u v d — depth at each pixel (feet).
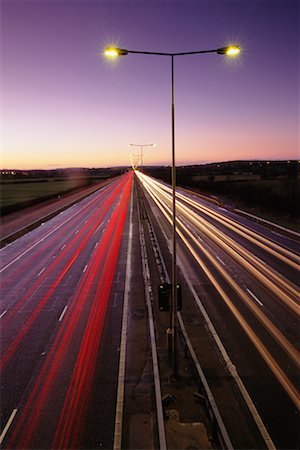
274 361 49.24
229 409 40.32
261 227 147.74
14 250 118.01
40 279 87.25
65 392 44.01
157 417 38.29
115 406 41.29
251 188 250.37
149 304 69.31
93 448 35.55
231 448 34.68
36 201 232.94
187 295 72.90
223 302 69.05
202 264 94.27
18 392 44.19
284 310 65.00
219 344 53.83
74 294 76.59
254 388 43.80
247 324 59.88
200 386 41.93
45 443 36.27
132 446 35.60
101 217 183.83
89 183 449.89
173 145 45.16
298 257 100.58
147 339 56.44
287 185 204.03
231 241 121.49
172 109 44.91
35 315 66.39
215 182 316.81
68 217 187.01
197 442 35.24
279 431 37.06
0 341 56.85
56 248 119.44
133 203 236.84
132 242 124.47
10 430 38.01
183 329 58.59
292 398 41.98
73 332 59.31
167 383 44.83
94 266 96.99
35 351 53.72
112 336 57.67
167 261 98.22
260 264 93.56
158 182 439.22
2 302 73.10
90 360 50.90
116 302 71.56
